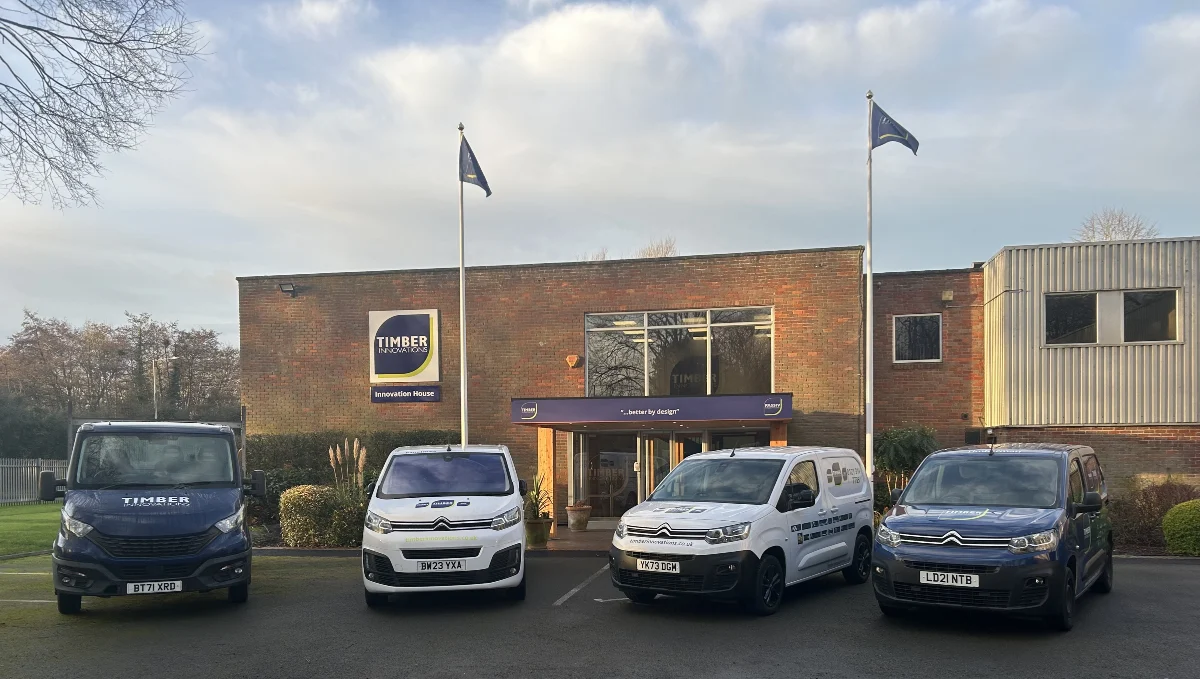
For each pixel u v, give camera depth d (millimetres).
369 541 10242
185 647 8508
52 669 7727
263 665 7793
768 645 8281
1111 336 18641
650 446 20359
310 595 11398
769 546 9734
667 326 21250
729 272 20859
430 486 11219
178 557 9797
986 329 20406
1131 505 15344
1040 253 19094
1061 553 8438
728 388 20766
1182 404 18188
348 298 22953
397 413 22547
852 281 20094
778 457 10953
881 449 18922
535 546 15906
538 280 21953
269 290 23344
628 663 7688
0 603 10969
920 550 8695
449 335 22375
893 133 17891
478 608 10328
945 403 20625
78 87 11922
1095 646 8078
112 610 10453
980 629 8859
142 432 11227
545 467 20141
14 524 21938
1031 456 9883
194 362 56000
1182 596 10578
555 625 9312
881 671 7320
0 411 39938
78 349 54531
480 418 22031
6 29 11422
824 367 20125
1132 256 18609
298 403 23016
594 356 21656
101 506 10023
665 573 9500
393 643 8578
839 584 11844
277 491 20016
